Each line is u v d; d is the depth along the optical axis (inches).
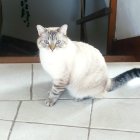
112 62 83.7
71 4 139.3
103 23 123.0
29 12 141.8
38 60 84.2
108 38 115.5
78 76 67.8
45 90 74.6
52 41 62.0
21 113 68.2
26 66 82.0
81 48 67.2
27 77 78.4
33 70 80.7
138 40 94.7
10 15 141.6
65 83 68.0
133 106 69.6
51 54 63.2
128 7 101.9
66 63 64.9
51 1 138.8
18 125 65.3
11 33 139.8
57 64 64.5
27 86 75.8
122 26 110.0
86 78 68.6
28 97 72.7
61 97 72.4
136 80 76.8
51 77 75.6
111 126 64.9
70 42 64.9
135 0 96.3
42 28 62.8
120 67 81.3
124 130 64.0
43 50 63.6
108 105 70.0
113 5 107.2
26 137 62.7
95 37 130.2
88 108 69.4
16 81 77.2
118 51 109.7
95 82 69.7
